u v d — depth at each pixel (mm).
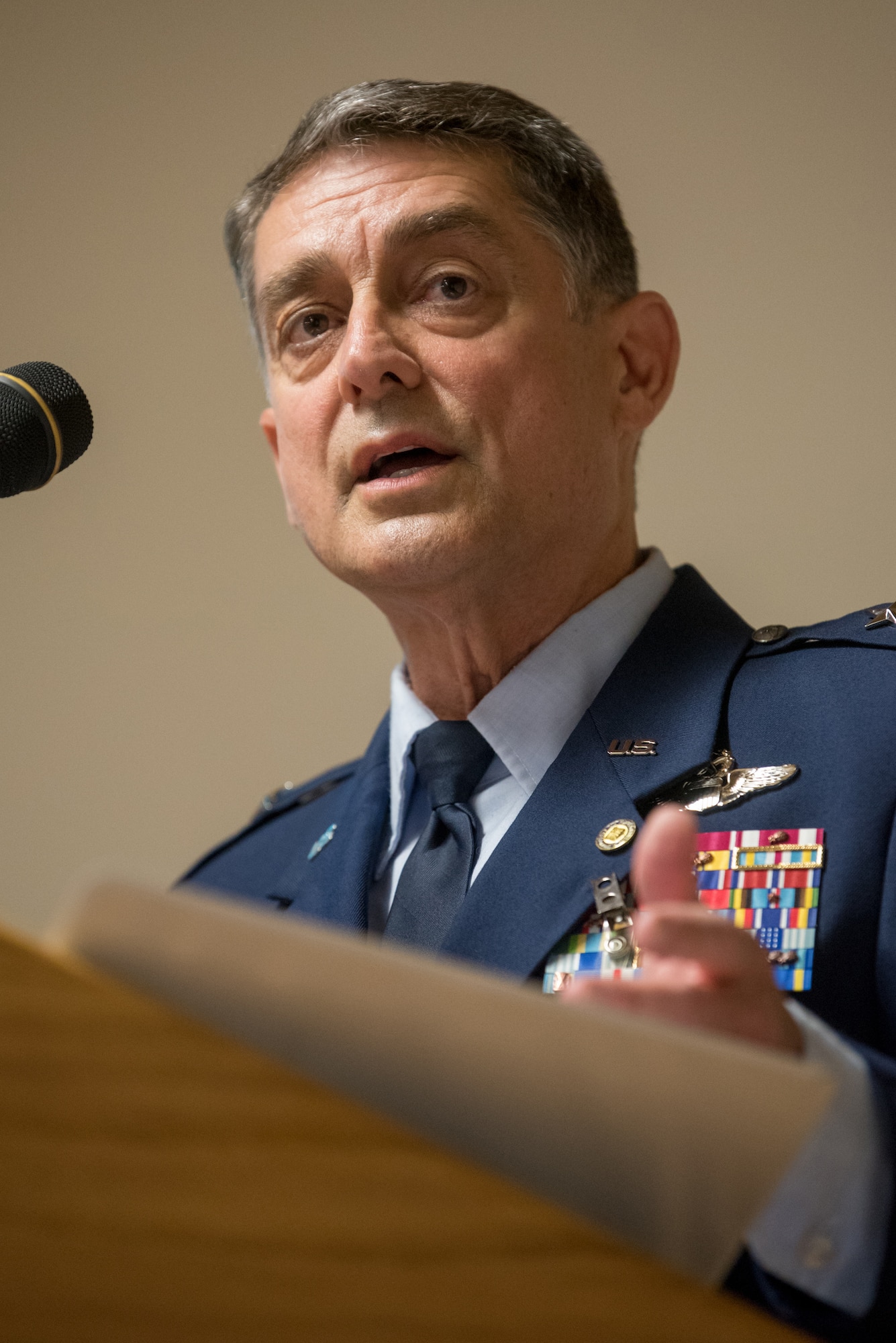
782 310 9969
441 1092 2031
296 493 6020
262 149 11438
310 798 6926
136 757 10922
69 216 11727
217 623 11047
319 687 10766
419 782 5855
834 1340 2895
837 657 5223
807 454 9703
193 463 11328
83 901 1969
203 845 10648
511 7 10938
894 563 9352
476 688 5906
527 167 5988
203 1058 1814
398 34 11188
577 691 5598
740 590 9594
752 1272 3488
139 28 11875
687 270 10172
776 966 4301
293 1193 1841
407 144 5965
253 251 6434
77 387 4438
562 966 4527
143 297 11562
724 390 9930
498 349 5664
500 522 5555
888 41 10109
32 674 11211
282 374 6125
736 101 10336
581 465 5812
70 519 11438
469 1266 1860
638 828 4789
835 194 10000
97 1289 1907
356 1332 1901
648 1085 1977
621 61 10617
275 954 1954
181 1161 1831
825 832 4547
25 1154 1845
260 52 11570
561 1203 2160
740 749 5000
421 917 5098
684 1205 2104
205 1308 1906
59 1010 1813
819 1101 1940
